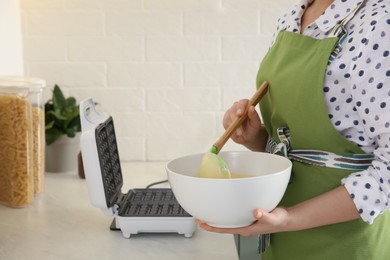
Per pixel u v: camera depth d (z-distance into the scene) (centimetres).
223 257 116
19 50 190
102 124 129
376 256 102
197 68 195
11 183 145
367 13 92
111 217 140
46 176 178
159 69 195
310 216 91
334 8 98
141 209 132
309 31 103
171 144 199
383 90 87
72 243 123
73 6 191
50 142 178
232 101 197
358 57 90
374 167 91
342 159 99
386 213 102
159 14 191
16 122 143
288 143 106
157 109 197
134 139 199
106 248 120
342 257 102
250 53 194
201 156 104
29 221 137
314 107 97
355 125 96
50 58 193
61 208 147
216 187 82
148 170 187
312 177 102
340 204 90
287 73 101
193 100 197
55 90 183
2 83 146
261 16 192
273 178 84
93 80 195
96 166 123
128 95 196
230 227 88
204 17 192
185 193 85
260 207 85
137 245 122
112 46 193
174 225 125
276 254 112
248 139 116
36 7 190
